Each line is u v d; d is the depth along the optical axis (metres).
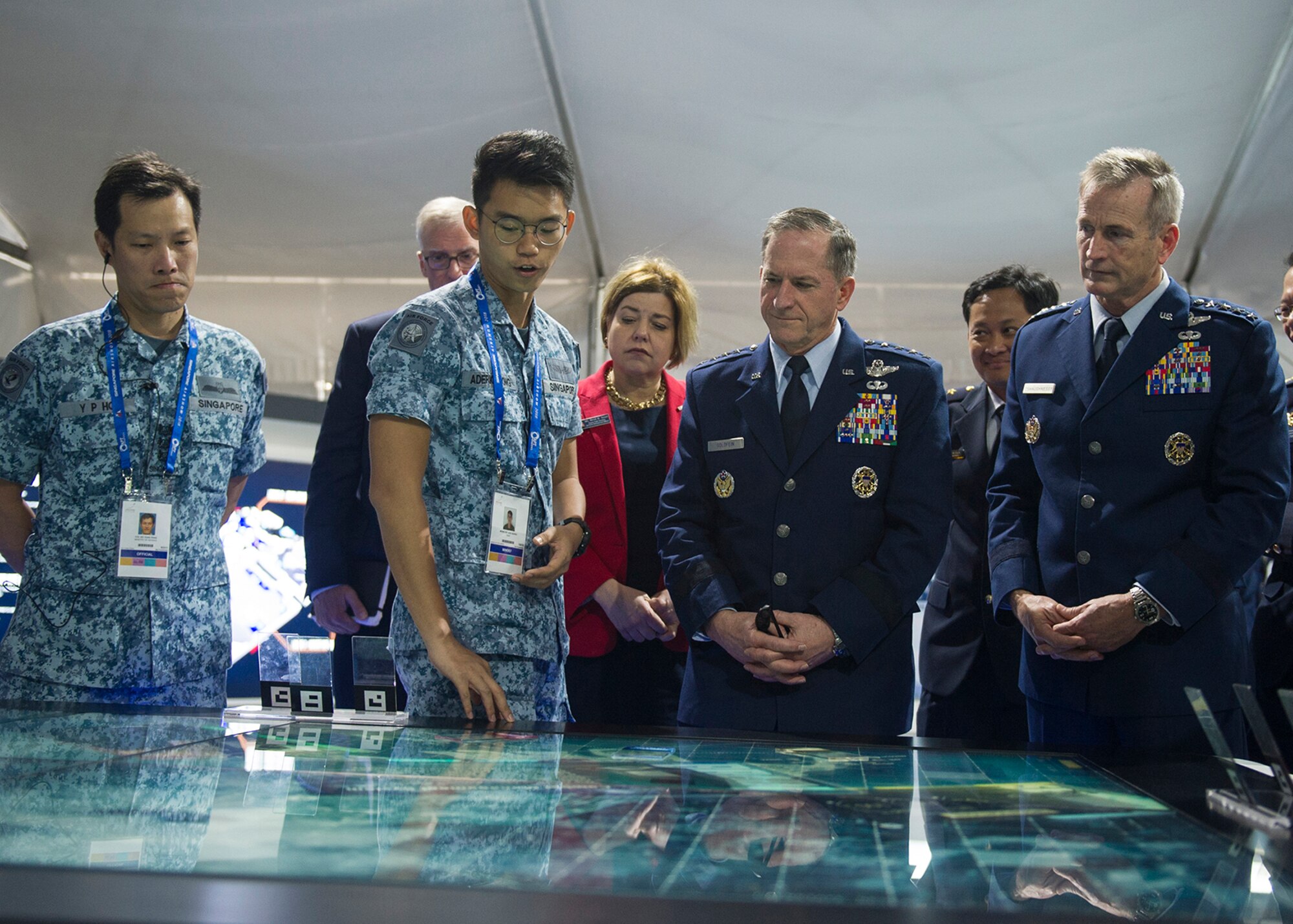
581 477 2.95
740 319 6.90
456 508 1.81
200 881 0.69
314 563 2.87
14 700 1.84
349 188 6.18
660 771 1.17
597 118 5.87
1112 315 2.19
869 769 1.22
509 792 1.01
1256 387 2.03
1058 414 2.19
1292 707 1.01
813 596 2.16
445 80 5.58
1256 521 1.97
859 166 6.05
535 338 1.98
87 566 2.13
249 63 5.39
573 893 0.69
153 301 2.19
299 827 0.85
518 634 1.82
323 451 2.90
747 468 2.25
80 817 0.87
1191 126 5.59
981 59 5.34
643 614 2.78
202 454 2.24
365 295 6.88
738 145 5.96
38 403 2.18
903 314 6.90
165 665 2.17
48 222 6.07
